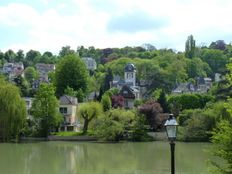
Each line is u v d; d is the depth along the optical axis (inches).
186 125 3764.8
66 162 2229.3
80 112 3846.0
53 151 2773.1
